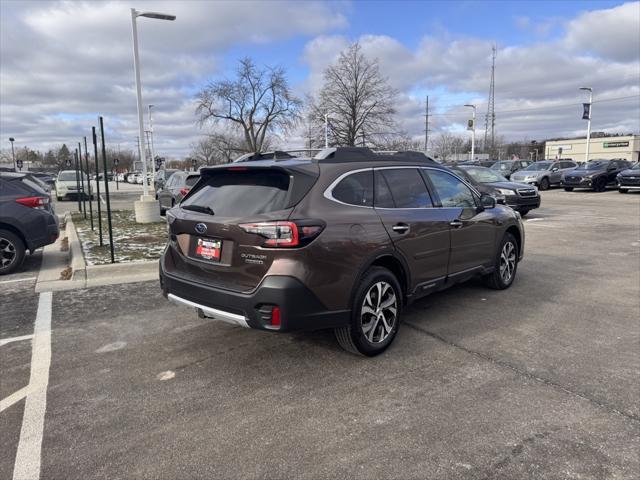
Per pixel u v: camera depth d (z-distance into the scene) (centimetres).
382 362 402
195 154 7931
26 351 436
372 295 403
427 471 260
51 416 322
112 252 761
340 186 392
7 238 739
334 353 423
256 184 383
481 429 300
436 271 482
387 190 437
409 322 500
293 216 349
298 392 352
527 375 375
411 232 437
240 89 4831
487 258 574
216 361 409
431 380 368
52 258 881
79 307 568
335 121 4494
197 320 516
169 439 294
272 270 344
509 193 1442
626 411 319
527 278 688
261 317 347
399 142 4716
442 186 512
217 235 371
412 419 312
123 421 315
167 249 436
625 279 679
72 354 428
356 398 342
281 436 296
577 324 491
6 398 348
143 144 1474
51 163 9394
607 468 261
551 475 256
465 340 449
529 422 307
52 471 264
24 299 605
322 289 357
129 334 477
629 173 2448
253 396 347
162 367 399
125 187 4972
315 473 260
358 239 381
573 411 320
